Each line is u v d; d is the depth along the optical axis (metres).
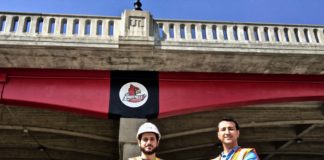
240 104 14.14
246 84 14.41
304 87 14.70
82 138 20.77
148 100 13.53
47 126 17.62
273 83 14.61
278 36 14.02
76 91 13.45
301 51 13.31
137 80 13.88
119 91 13.57
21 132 19.84
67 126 17.88
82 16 13.38
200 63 13.65
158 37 13.34
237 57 13.30
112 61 13.34
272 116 18.38
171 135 18.50
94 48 12.48
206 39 13.48
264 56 13.33
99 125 18.22
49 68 13.65
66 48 12.45
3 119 17.06
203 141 21.61
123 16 13.38
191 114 18.56
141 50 12.70
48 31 12.88
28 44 12.22
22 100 13.10
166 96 13.70
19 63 13.33
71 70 13.80
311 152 24.95
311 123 18.73
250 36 13.80
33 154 22.67
